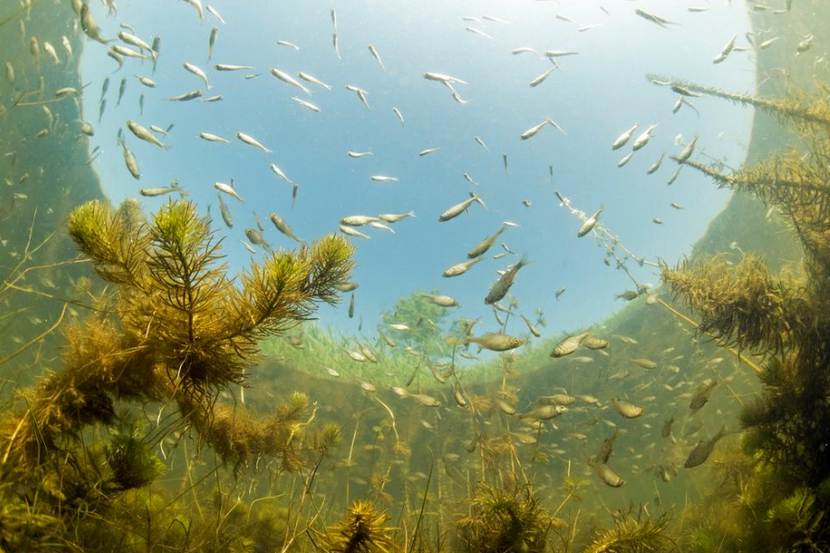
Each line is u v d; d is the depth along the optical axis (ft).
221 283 0.73
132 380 0.79
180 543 0.99
